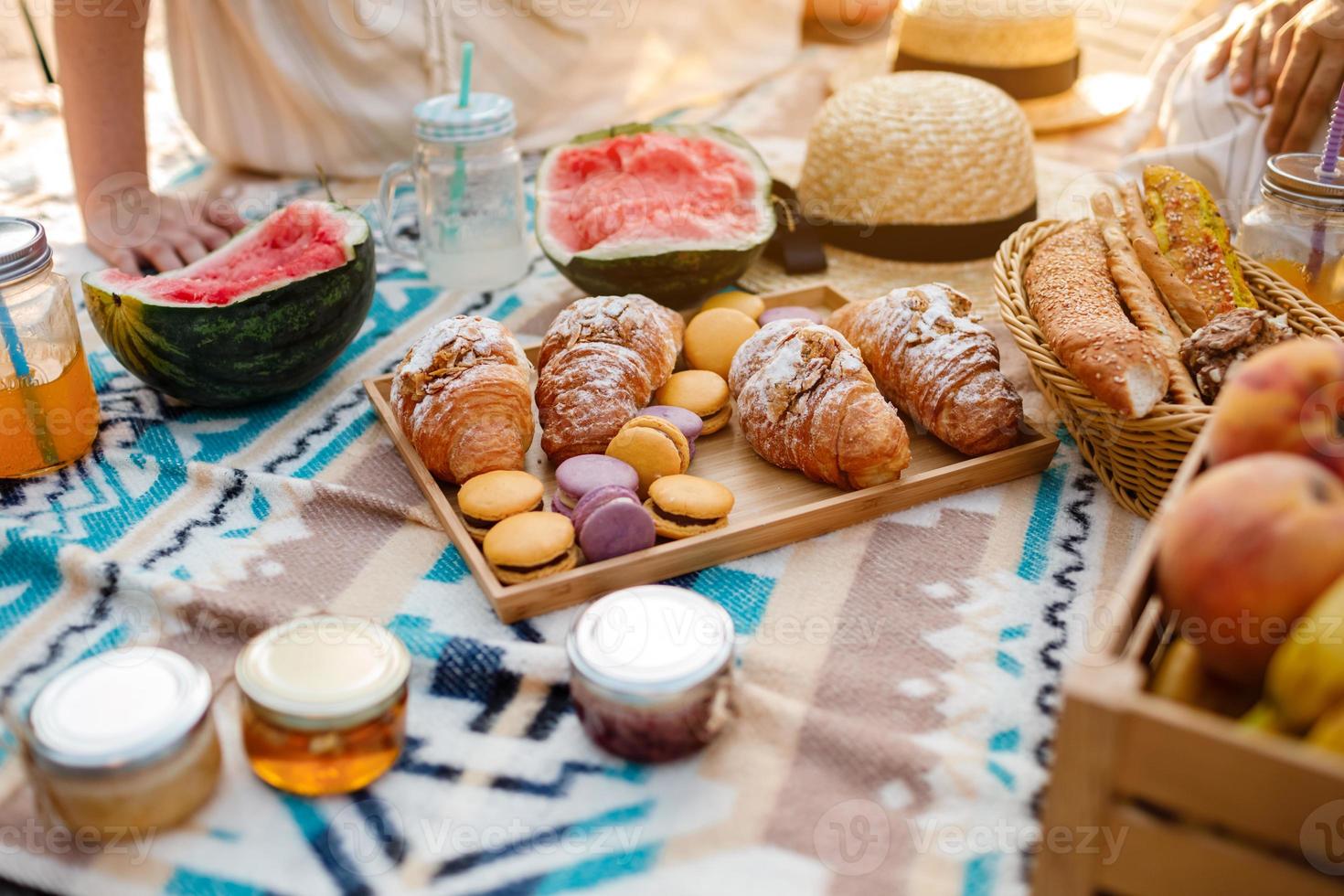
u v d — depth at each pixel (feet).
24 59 8.20
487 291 5.76
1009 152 5.69
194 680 2.86
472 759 3.06
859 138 5.72
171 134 7.84
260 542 3.92
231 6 6.47
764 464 4.24
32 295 4.00
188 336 4.18
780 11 8.87
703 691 2.90
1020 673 3.32
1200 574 2.38
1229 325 3.73
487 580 3.53
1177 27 6.71
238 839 2.81
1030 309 4.25
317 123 6.91
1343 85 4.47
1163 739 2.18
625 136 5.53
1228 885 2.27
